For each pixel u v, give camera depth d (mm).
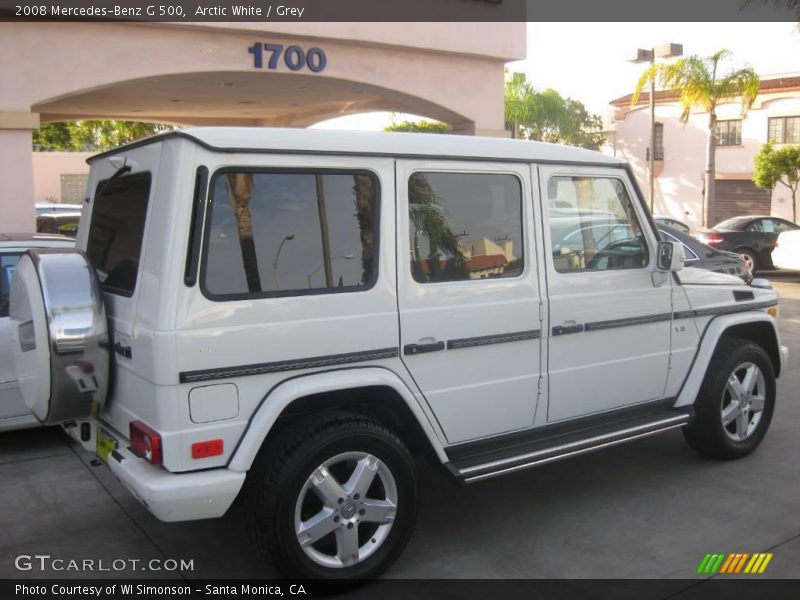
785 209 30375
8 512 4840
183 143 3438
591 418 4836
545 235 4535
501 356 4328
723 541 4379
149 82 11969
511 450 4395
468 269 4234
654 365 5086
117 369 3805
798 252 16156
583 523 4645
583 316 4660
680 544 4352
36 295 3658
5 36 9961
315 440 3648
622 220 4961
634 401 5043
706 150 32938
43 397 3668
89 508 4902
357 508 3801
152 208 3561
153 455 3379
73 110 17141
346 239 3834
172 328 3357
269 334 3568
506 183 4402
